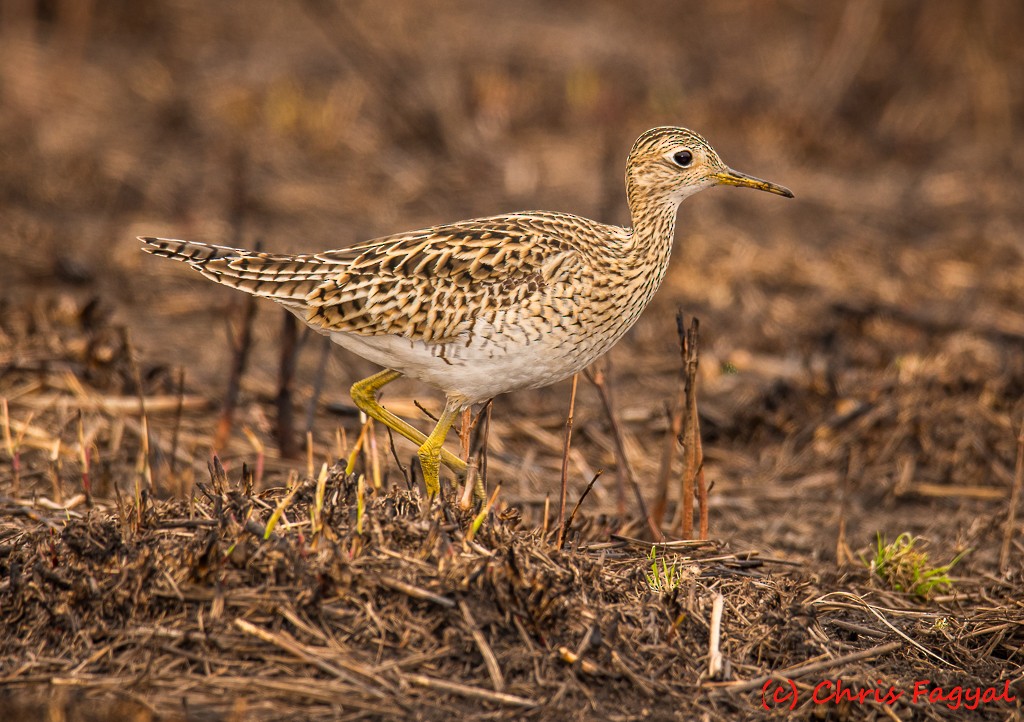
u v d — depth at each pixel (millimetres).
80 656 8023
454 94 22656
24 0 24891
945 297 16828
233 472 11836
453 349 9539
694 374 9977
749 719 7902
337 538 8492
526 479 12312
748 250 18109
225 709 7648
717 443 13562
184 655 7953
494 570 8172
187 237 17891
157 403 12914
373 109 22359
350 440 12664
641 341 15805
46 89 22281
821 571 10336
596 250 9836
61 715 7602
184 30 25297
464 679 7883
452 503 9133
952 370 13805
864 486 12531
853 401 13531
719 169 10422
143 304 16250
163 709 7633
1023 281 17062
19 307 14578
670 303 16766
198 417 13102
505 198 19781
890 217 19812
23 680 7848
